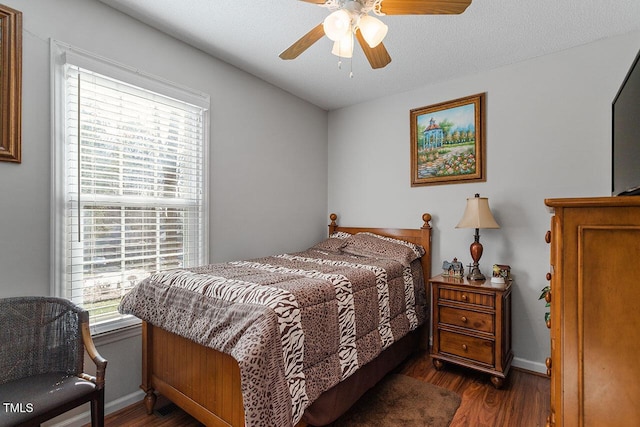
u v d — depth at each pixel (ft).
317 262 8.27
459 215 9.40
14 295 5.35
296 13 6.62
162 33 7.36
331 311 5.71
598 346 3.02
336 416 5.65
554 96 8.02
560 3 6.10
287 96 10.68
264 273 6.56
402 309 8.14
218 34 7.43
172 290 5.82
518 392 7.16
